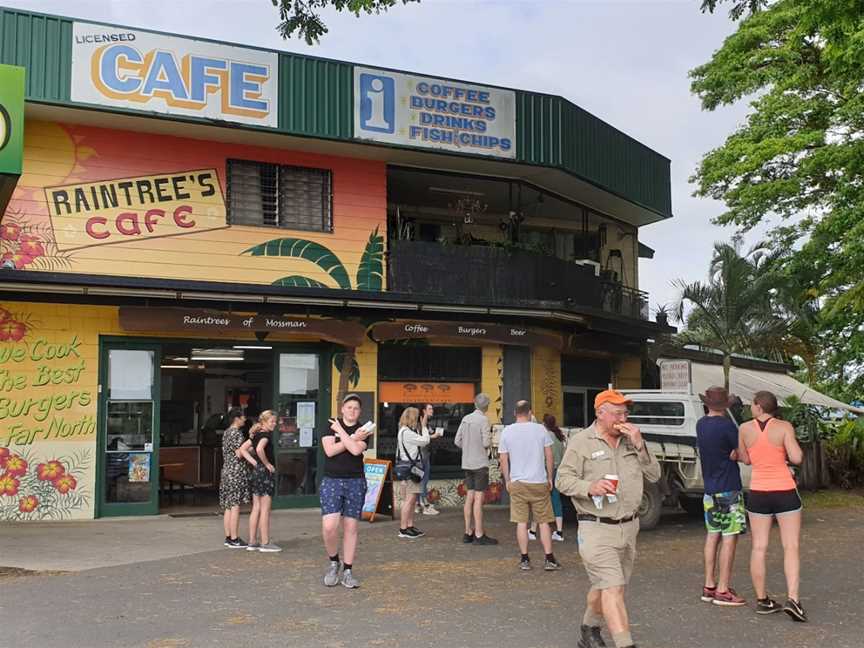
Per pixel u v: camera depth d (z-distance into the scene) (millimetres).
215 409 17141
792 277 21781
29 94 12859
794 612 7523
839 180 18250
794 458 7762
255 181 15312
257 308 14852
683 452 13531
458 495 16500
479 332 16219
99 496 13797
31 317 13555
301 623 7281
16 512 13273
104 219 14047
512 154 16438
